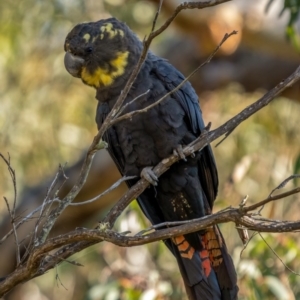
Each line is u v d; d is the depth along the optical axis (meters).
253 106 7.07
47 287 16.56
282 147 14.64
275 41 13.73
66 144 15.55
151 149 8.38
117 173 14.54
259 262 10.89
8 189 14.97
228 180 12.31
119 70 8.35
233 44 13.53
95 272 14.84
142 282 11.20
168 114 8.25
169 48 15.60
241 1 13.39
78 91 15.54
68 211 14.88
